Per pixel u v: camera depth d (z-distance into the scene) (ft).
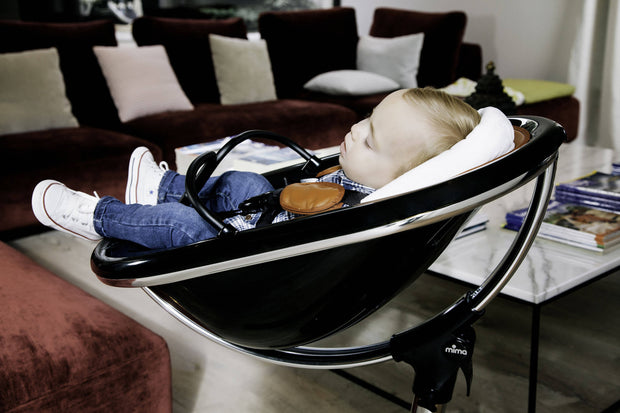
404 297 6.40
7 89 9.13
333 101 12.72
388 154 2.97
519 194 6.40
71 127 9.78
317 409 4.62
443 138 2.86
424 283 6.75
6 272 4.43
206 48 11.97
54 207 3.30
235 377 5.08
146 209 3.16
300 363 3.11
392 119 2.94
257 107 11.42
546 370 5.05
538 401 4.62
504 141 2.69
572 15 14.46
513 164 2.37
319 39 13.43
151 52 10.89
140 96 10.41
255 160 6.92
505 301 6.32
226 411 4.59
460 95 12.33
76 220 3.28
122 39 13.44
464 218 2.70
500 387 4.82
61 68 10.21
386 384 4.94
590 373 5.01
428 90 3.02
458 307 2.90
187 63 11.73
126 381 3.67
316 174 3.77
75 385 3.44
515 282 3.98
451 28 13.46
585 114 14.62
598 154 8.34
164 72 10.87
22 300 3.98
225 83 11.84
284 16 13.10
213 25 12.23
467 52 14.55
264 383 4.99
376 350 2.97
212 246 2.37
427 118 2.88
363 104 12.25
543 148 2.50
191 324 3.11
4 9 11.70
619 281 6.88
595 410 4.51
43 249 8.03
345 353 3.06
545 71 15.25
